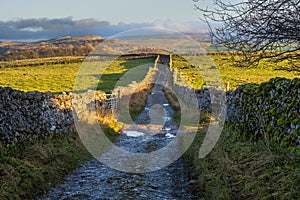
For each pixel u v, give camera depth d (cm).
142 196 730
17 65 6281
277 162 656
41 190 738
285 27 469
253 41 502
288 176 573
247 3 488
